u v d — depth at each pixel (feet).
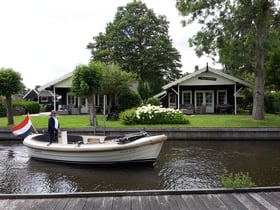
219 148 43.70
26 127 41.45
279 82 64.95
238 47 59.98
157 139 32.19
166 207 14.43
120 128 52.95
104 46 135.13
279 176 27.89
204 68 86.07
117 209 14.32
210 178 27.53
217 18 62.28
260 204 14.60
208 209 14.06
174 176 28.45
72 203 15.19
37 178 28.27
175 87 94.07
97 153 32.65
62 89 95.40
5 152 41.78
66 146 34.27
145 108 59.93
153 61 132.67
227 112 86.58
